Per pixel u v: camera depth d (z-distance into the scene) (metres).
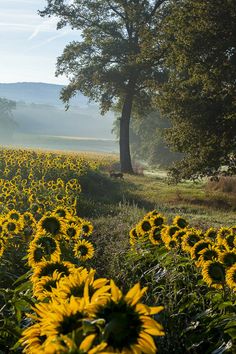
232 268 4.39
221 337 3.99
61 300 2.10
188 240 6.06
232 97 24.80
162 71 43.91
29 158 30.08
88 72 44.09
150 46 31.86
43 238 4.90
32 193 16.33
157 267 5.98
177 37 26.22
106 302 1.90
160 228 7.08
